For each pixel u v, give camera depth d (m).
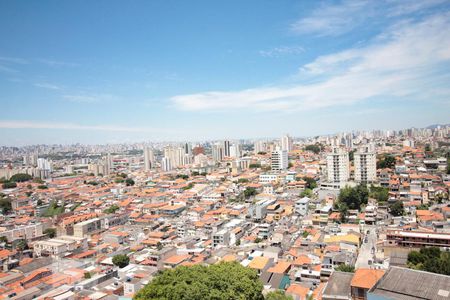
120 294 82.25
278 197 178.75
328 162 197.00
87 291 81.06
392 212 136.00
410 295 49.62
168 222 157.75
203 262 95.19
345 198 147.25
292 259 94.44
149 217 164.88
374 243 106.25
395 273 54.66
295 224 132.00
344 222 131.25
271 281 77.75
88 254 118.06
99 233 151.25
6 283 89.31
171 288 50.94
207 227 138.62
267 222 135.25
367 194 151.38
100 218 158.62
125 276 89.94
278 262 90.50
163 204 186.62
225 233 117.81
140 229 152.00
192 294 49.31
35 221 169.62
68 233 150.50
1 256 114.44
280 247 103.06
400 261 84.06
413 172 189.12
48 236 149.88
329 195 165.12
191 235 134.62
